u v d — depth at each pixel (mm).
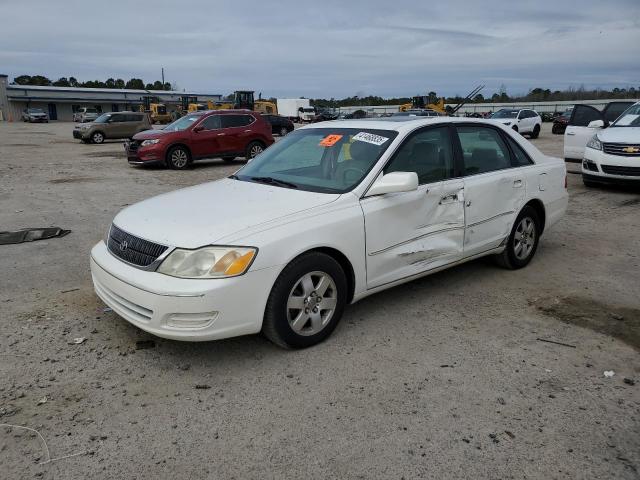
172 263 3262
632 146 9320
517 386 3240
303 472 2512
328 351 3678
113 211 8539
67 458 2600
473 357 3602
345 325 4090
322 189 4035
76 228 7285
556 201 5641
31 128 46094
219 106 48500
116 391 3180
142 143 14734
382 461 2584
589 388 3221
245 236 3328
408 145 4297
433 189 4289
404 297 4672
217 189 4312
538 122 27000
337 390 3197
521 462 2574
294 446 2695
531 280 5121
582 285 4988
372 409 3004
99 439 2744
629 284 5016
